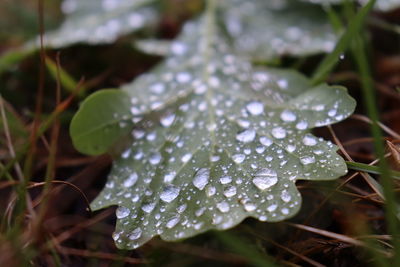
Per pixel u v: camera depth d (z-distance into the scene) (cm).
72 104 28
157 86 27
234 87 26
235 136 24
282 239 23
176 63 28
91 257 23
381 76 29
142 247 23
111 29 30
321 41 29
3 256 22
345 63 29
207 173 23
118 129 25
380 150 21
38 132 24
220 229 22
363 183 24
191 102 26
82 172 25
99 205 23
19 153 24
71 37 30
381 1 29
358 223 22
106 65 30
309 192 24
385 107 28
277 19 30
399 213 22
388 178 21
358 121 27
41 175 26
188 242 23
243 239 23
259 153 23
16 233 22
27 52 28
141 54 31
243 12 31
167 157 24
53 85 29
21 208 23
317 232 23
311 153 23
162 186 23
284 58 30
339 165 22
